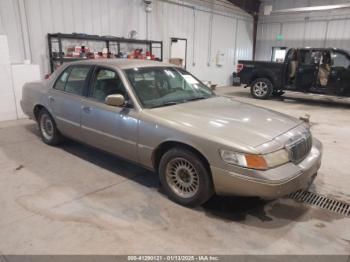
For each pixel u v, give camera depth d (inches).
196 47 471.2
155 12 384.2
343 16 488.7
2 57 225.3
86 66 144.1
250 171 89.9
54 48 289.3
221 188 97.6
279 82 370.3
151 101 122.5
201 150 97.7
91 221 98.9
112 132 126.3
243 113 119.9
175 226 97.3
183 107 121.6
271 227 98.3
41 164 146.6
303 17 532.4
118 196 116.3
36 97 171.3
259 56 606.9
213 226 97.9
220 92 458.6
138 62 141.5
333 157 167.9
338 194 122.9
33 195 115.6
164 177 113.0
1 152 162.4
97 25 320.2
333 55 331.6
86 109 136.6
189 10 438.6
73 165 146.1
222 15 508.1
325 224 100.9
